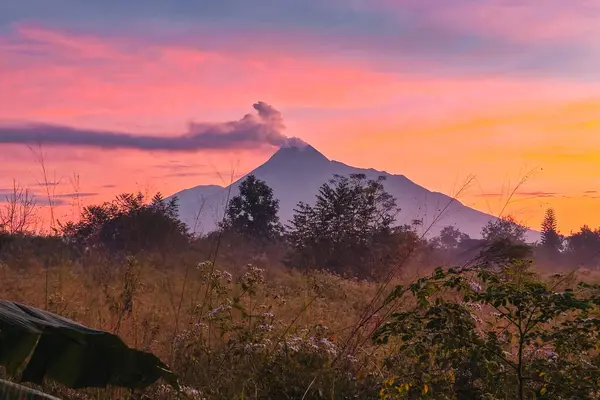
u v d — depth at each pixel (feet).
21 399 6.57
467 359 17.56
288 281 48.49
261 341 19.86
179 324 24.35
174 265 46.62
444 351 17.29
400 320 18.34
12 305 8.36
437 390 17.02
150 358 8.67
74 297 28.04
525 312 16.69
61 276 33.40
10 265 41.55
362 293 37.60
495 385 17.01
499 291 16.49
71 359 8.36
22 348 7.65
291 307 30.17
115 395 15.25
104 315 25.22
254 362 18.99
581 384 16.47
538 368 17.20
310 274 47.73
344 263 87.61
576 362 17.53
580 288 17.11
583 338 17.03
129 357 8.57
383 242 90.07
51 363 8.24
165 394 15.90
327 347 20.10
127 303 25.99
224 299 22.71
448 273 17.44
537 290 16.10
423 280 17.72
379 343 18.17
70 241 49.96
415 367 18.19
